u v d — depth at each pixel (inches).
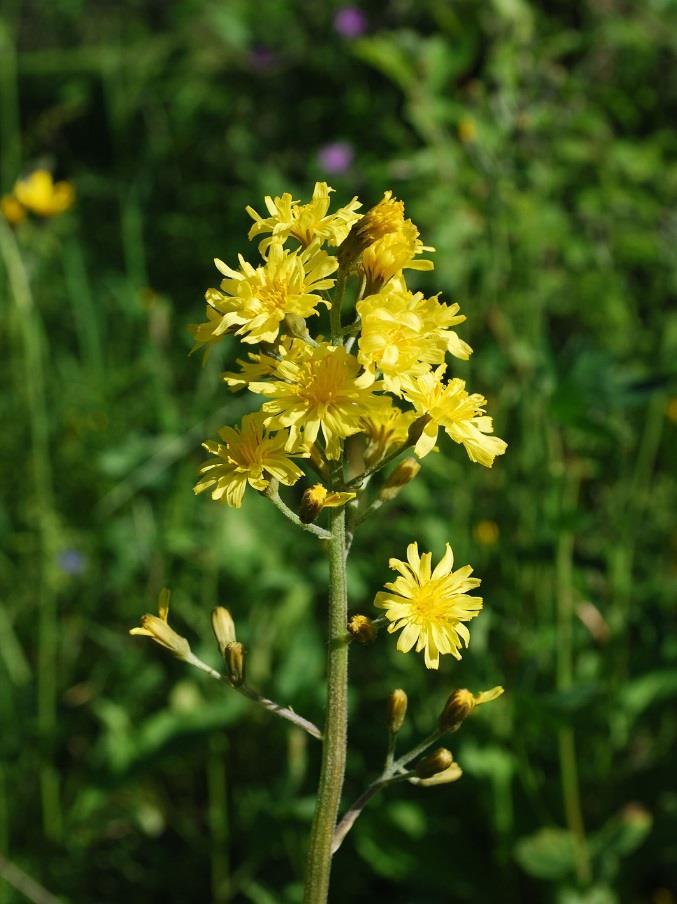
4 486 17.4
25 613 15.6
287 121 23.6
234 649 7.5
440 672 13.4
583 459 15.0
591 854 12.3
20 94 27.7
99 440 17.5
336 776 7.5
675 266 16.2
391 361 6.7
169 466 16.0
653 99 20.1
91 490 17.0
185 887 13.7
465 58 16.2
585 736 13.5
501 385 14.0
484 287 14.2
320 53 23.0
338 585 7.4
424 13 21.5
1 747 14.0
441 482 14.8
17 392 18.0
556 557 12.7
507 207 14.9
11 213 14.8
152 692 15.0
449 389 7.3
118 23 28.4
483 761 12.4
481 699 7.6
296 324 7.2
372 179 17.4
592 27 19.7
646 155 17.7
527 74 15.7
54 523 15.2
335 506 7.1
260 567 14.6
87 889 13.6
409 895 12.8
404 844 12.6
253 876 13.3
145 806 14.2
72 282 19.1
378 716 14.1
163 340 18.4
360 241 7.1
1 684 14.2
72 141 27.3
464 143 14.6
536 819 12.8
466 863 12.7
